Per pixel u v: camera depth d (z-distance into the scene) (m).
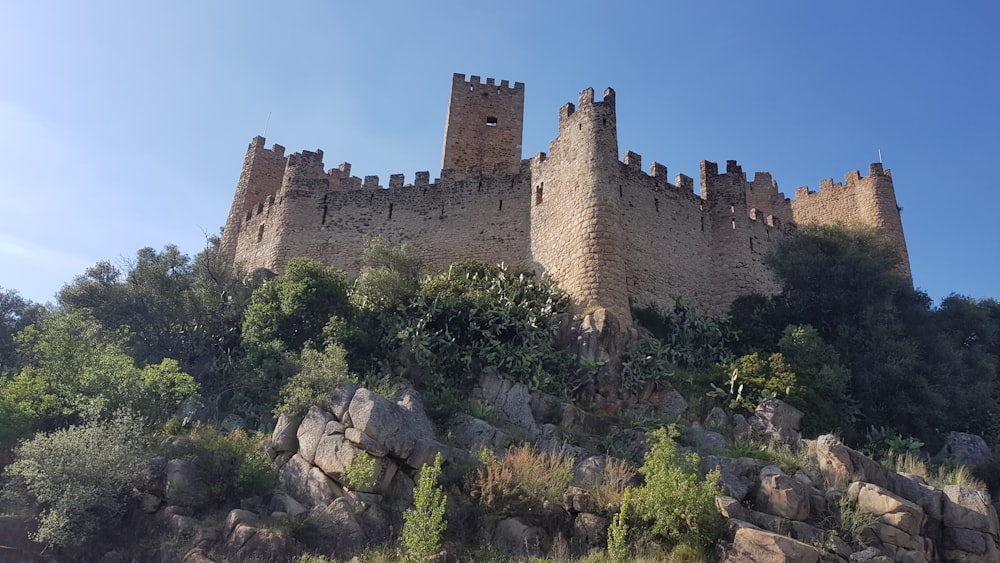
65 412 25.69
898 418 33.41
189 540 20.69
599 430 29.06
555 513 22.31
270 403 29.25
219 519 21.59
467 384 31.16
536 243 42.19
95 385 26.41
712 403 31.34
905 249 55.25
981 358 39.66
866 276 39.06
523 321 33.53
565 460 25.59
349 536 20.72
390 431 23.48
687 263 43.88
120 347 32.09
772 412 29.77
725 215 46.38
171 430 25.84
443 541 21.00
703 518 20.59
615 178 39.53
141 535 21.45
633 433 28.05
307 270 35.19
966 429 34.16
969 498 23.45
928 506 23.61
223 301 38.09
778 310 40.72
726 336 38.44
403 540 19.97
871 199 57.31
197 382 31.77
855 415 33.12
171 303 37.69
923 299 43.25
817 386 31.86
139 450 23.42
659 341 35.62
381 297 35.19
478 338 32.84
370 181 50.22
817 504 23.03
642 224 42.59
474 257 44.44
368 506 21.80
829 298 39.59
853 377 34.91
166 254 41.69
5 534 20.61
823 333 38.75
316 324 33.19
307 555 19.92
